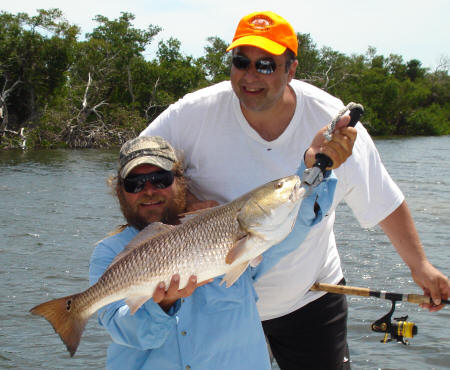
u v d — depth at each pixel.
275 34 3.16
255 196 2.52
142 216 3.00
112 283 2.62
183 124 3.59
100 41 46.28
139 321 2.61
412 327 3.80
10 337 6.00
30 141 37.03
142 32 49.09
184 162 3.64
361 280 7.94
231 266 2.55
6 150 36.34
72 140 40.12
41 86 41.56
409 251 3.80
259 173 3.54
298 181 2.55
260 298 3.72
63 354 5.61
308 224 2.90
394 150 37.81
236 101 3.48
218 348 2.84
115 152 35.75
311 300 3.86
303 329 3.89
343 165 3.54
